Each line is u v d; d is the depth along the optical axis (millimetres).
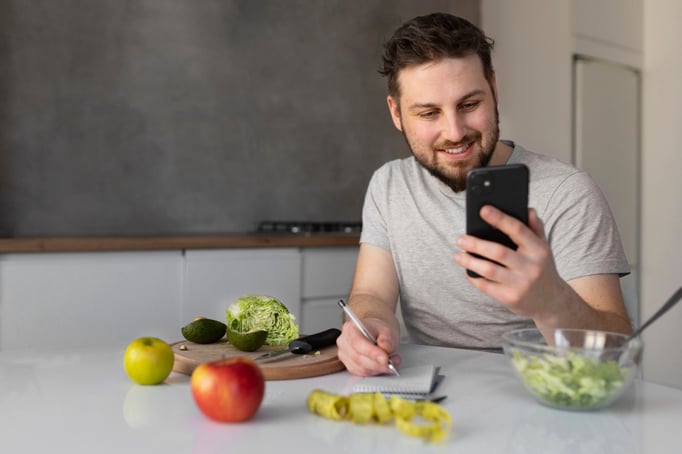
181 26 3098
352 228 3219
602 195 1472
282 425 871
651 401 985
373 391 1011
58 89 2842
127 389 1056
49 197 2838
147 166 3035
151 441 814
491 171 981
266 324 1298
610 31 3871
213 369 873
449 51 1299
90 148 2914
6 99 2746
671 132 4020
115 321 2400
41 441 815
